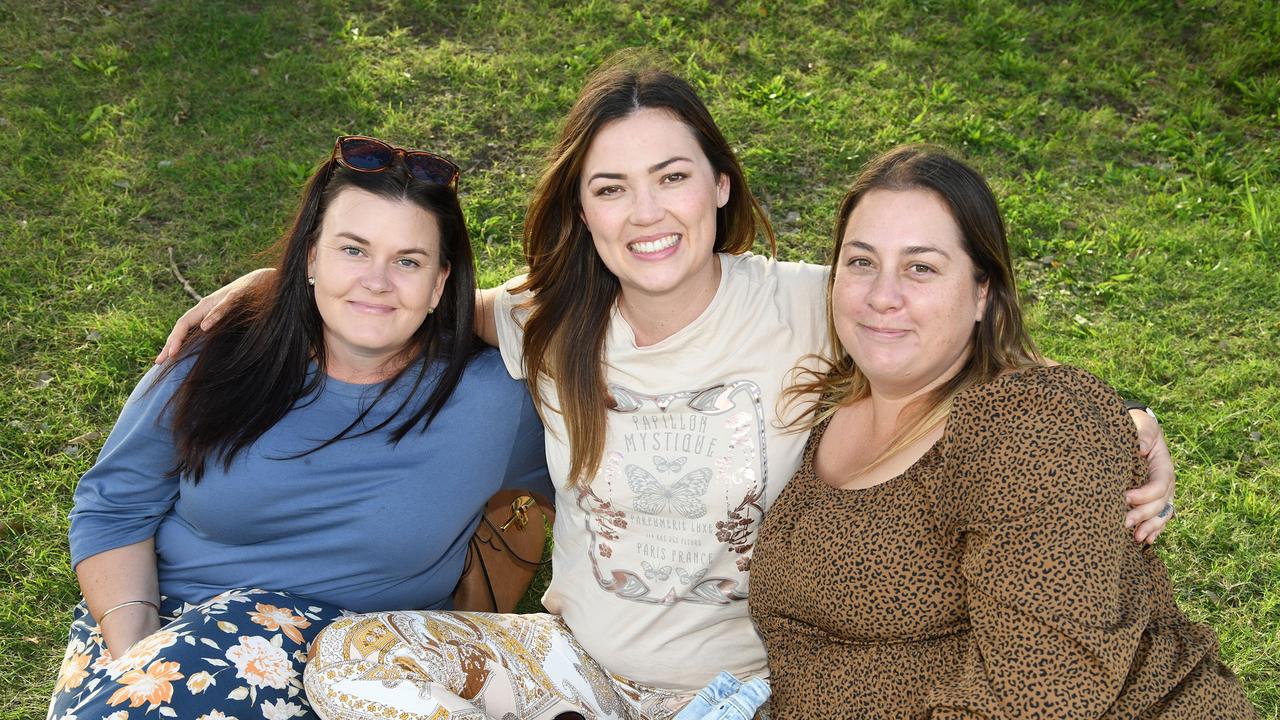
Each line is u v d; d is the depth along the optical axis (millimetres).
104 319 4758
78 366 4527
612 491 2758
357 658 2447
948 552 2184
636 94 2582
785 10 7391
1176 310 5273
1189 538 3975
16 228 5215
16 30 6543
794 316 2721
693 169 2588
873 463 2402
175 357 2930
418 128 6121
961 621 2213
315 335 2875
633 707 2830
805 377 2680
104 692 2402
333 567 2914
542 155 5996
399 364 2916
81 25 6656
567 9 7246
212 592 2941
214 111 6078
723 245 2943
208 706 2420
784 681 2461
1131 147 6543
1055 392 2107
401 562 2928
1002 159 6355
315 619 2748
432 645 2566
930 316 2307
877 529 2244
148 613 2871
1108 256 5637
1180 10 7742
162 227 5348
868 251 2346
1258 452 4395
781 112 6473
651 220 2553
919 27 7387
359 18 6969
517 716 2648
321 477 2824
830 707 2324
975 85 6906
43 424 4270
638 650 2783
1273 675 3469
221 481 2814
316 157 5816
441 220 2803
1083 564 1977
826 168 6109
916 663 2227
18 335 4645
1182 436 4461
